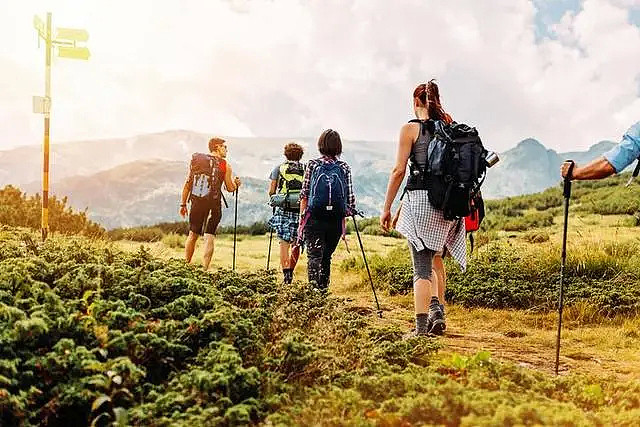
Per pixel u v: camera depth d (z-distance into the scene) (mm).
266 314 5730
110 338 4457
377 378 4637
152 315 5293
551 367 6184
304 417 3975
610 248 12484
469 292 9539
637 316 8305
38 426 3891
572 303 8867
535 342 7305
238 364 4344
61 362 4121
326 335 5605
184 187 10555
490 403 3969
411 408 3965
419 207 6547
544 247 12688
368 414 4023
